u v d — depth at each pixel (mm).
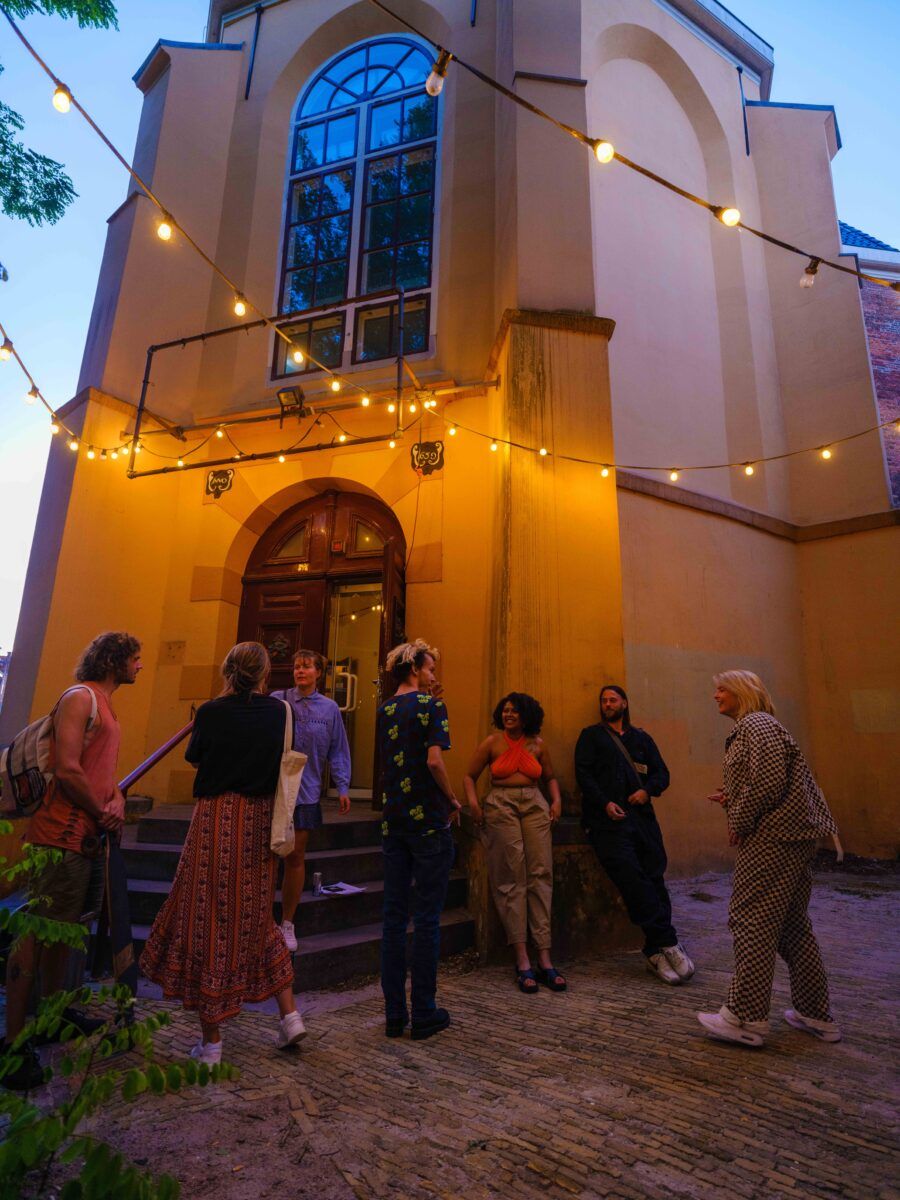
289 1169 1943
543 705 4609
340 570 7168
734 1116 2248
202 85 8695
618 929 4320
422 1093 2408
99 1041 1278
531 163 6176
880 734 7289
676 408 7723
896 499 7691
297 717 4129
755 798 2838
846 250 9719
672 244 8297
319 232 8328
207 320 8117
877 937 4336
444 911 4617
